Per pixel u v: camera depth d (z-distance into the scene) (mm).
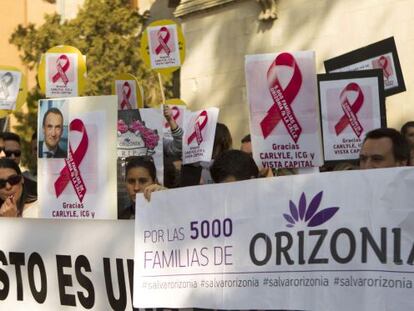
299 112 5145
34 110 19844
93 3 20188
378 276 3988
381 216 4000
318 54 17000
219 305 4434
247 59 5184
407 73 14992
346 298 4062
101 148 5422
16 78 9602
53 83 8984
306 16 17297
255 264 4332
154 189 4703
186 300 4547
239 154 5023
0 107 9586
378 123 5566
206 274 4488
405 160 4926
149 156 7234
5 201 6254
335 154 5613
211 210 4488
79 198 5461
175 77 21516
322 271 4133
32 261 5316
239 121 19125
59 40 20062
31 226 5328
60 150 5492
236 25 19141
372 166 4902
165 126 8375
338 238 4098
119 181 7121
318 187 4164
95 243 5113
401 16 15180
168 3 21641
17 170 6281
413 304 3906
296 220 4223
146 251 4695
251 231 4352
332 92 5609
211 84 19891
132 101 10320
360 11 16047
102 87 19688
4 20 25047
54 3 25297
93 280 5121
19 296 5367
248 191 4367
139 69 19719
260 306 4301
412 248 3928
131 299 5012
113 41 19797
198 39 20250
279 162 5184
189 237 4551
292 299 4207
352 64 6523
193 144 6746
